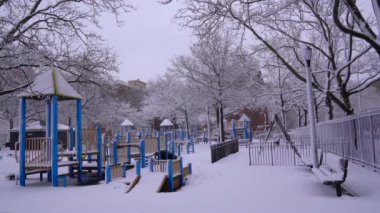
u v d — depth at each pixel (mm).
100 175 15234
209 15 13109
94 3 19531
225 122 47500
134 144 18688
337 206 7562
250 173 14000
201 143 43594
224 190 10539
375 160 13203
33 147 14734
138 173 13906
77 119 14539
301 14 17859
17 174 13820
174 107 45250
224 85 34156
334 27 19406
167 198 9578
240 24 14438
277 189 10133
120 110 45656
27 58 16516
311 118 11828
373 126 13344
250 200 8695
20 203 9531
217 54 32688
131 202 9102
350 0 11547
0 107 25359
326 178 8914
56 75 13719
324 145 19875
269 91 34188
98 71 23328
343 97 18797
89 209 8234
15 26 16609
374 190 9438
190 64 35656
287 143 22766
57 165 13055
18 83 18062
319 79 30328
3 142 51844
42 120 41625
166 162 16688
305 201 8266
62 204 9148
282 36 22328
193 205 8305
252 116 55969
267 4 14047
